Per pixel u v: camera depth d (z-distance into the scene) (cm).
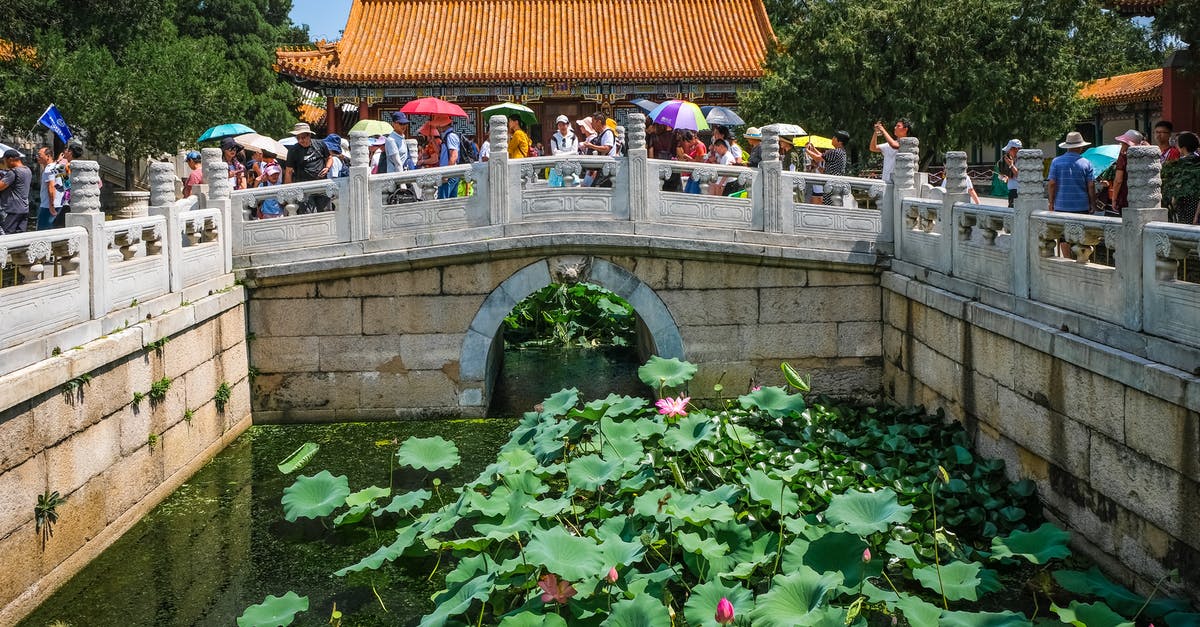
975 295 942
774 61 2370
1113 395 691
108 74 1773
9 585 659
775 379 1204
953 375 992
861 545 655
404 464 859
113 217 1719
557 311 1745
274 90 3275
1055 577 676
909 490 862
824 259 1180
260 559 820
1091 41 2136
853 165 2223
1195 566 602
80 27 2122
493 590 681
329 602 748
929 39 2019
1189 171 984
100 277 802
